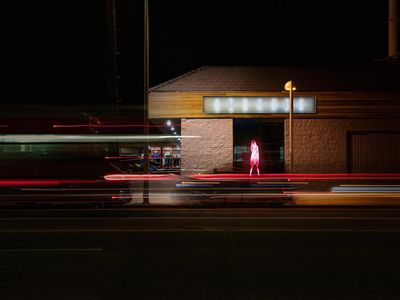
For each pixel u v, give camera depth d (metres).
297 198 18.97
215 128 21.16
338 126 21.06
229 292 6.21
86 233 10.72
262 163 21.12
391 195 19.16
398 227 11.53
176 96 21.02
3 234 10.59
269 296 6.04
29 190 15.41
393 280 6.77
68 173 15.52
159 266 7.59
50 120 15.66
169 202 17.83
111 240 9.82
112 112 17.80
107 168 15.70
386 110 20.94
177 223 12.37
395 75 21.16
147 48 19.45
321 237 10.10
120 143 19.55
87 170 15.55
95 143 15.77
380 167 20.95
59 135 15.63
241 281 6.72
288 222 12.49
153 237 10.17
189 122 21.12
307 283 6.62
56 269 7.41
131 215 14.27
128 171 18.47
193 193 16.61
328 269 7.39
